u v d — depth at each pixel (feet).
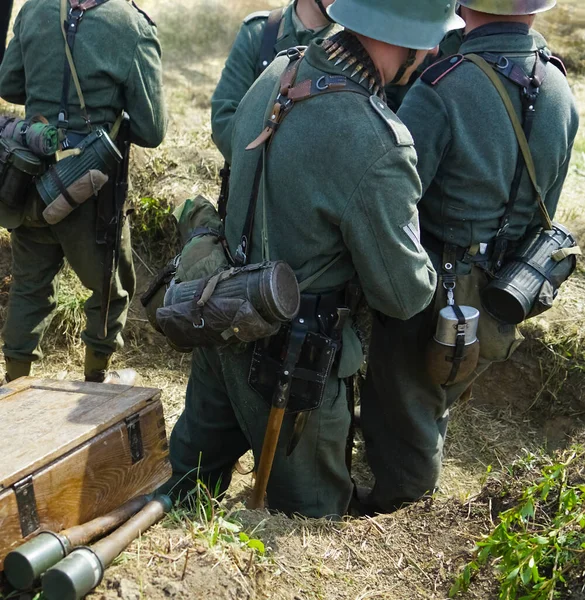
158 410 7.16
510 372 12.91
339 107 6.93
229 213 7.88
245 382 7.83
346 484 8.66
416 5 7.02
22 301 11.02
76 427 6.44
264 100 7.62
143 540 6.49
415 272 7.27
